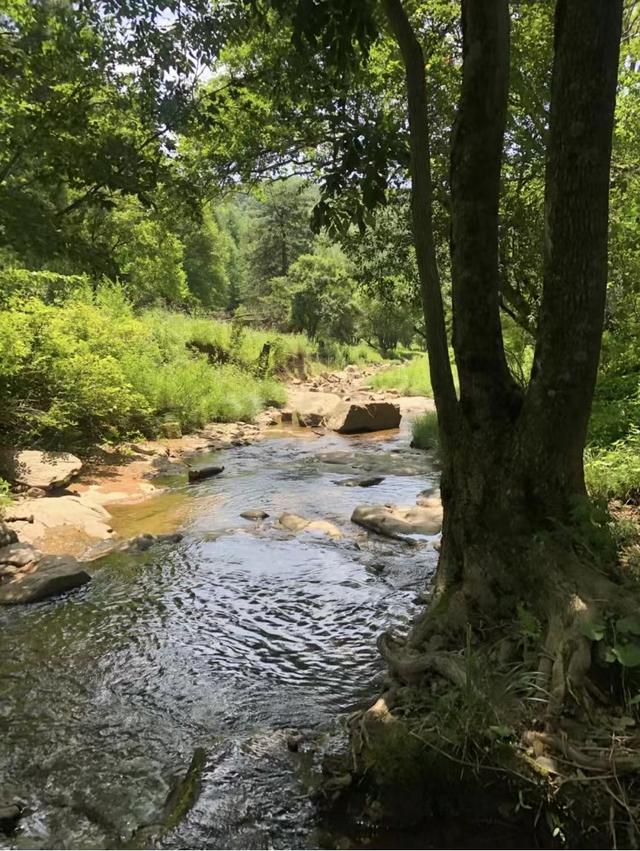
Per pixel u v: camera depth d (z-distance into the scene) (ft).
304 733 12.04
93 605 18.11
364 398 73.20
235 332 72.38
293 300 130.72
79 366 35.27
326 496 30.45
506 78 12.41
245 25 18.57
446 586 13.67
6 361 30.89
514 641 11.69
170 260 76.48
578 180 11.45
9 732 12.33
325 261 131.95
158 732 12.36
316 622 17.08
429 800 9.55
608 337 34.24
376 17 18.30
